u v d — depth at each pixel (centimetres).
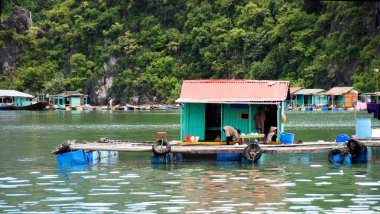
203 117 7012
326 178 5512
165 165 6350
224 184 5247
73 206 4438
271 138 6856
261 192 4891
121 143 7150
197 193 4862
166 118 17050
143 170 6028
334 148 6419
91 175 5750
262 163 6406
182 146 6619
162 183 5306
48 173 5897
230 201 4578
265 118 7075
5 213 4244
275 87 6988
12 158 7156
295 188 5047
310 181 5362
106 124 14262
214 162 6488
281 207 4381
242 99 6888
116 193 4875
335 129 11444
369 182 5300
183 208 4369
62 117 18312
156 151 6334
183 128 7056
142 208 4369
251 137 6625
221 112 6962
